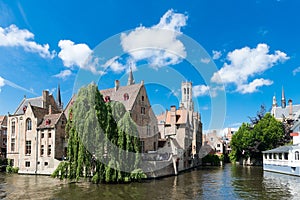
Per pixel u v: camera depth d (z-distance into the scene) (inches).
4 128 2679.6
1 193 1132.5
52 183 1395.2
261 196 1039.0
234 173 1964.8
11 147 2153.1
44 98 2340.1
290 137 2598.4
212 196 1051.3
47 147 1977.1
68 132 1405.0
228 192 1135.6
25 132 2094.0
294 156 1704.0
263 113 3110.2
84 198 1021.8
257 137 2620.6
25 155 2059.5
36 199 1011.3
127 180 1349.7
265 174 1854.1
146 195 1074.1
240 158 3277.6
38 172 1924.2
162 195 1074.7
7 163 2165.4
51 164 1932.8
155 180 1534.2
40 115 2130.9
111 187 1252.5
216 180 1536.7
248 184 1363.2
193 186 1301.7
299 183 1370.6
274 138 2556.6
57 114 2071.9
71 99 2186.3
